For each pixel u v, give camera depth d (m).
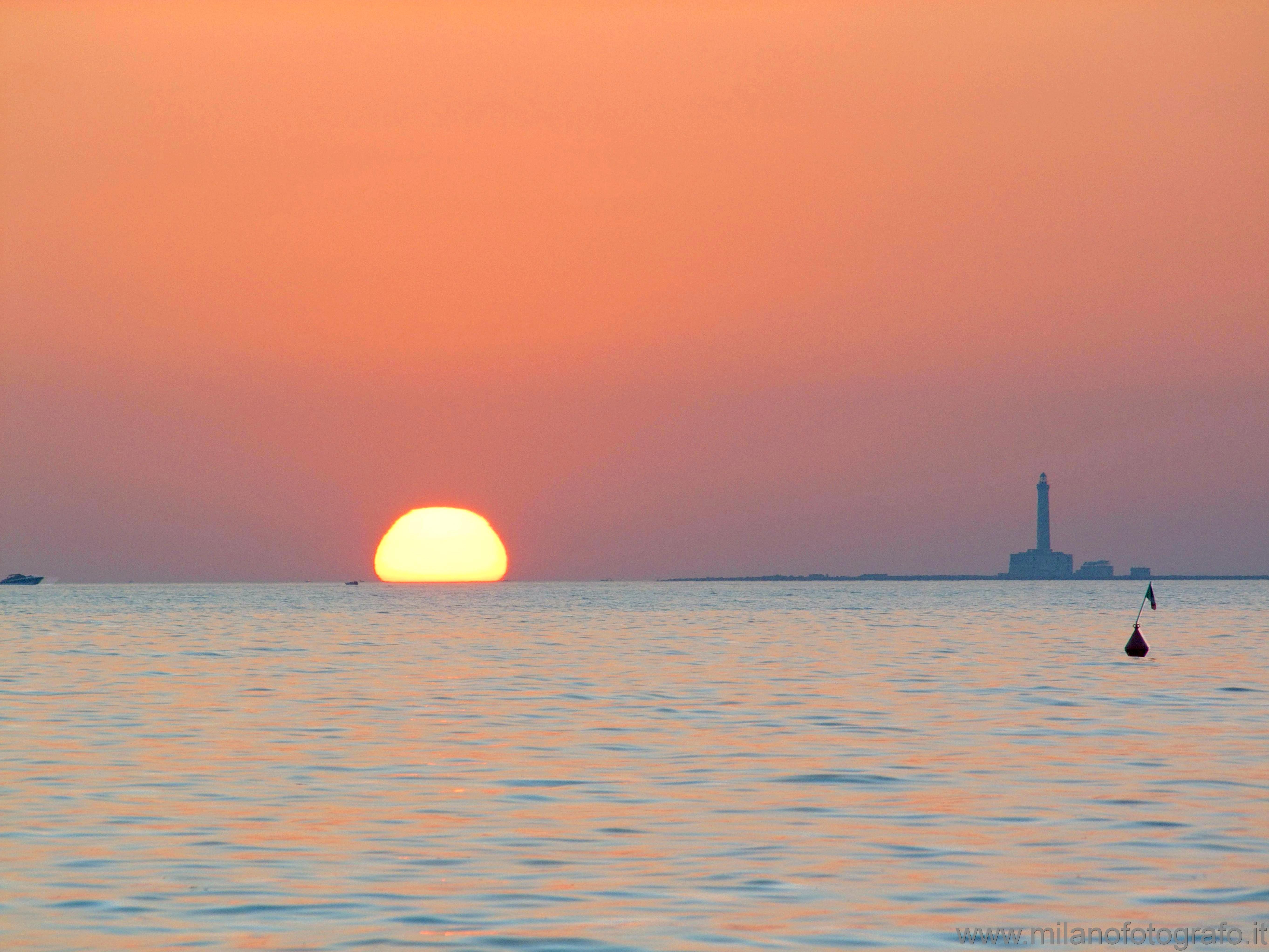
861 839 92.06
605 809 103.38
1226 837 92.06
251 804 105.25
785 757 130.62
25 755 131.38
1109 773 120.25
